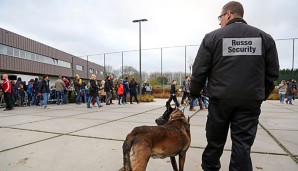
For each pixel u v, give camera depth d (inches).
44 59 1512.1
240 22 90.4
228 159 138.5
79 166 127.3
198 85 96.3
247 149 86.4
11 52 1201.4
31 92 563.5
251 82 84.5
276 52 89.4
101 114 351.3
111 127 237.8
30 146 165.9
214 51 89.1
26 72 1323.8
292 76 1014.4
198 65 92.3
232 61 85.7
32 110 422.0
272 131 220.5
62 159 138.4
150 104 576.7
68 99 631.2
